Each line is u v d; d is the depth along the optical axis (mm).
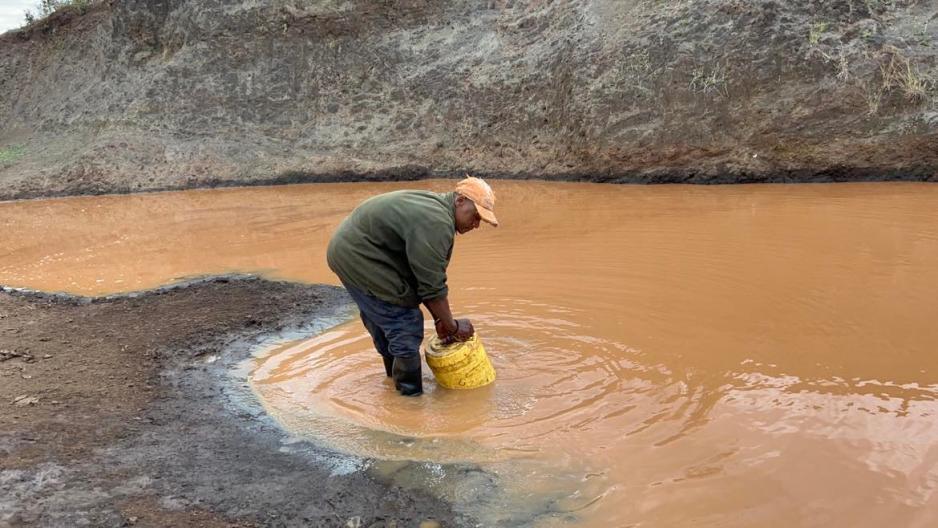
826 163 10844
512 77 15812
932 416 3434
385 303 4047
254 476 3439
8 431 3902
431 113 16922
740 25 12086
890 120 10484
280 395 4473
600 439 3523
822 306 5117
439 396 4238
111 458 3611
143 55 21062
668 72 12570
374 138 17438
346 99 18312
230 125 19047
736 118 11781
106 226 12227
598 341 4824
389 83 17953
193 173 17953
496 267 7062
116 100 20594
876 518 2725
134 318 6379
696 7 12805
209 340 5637
